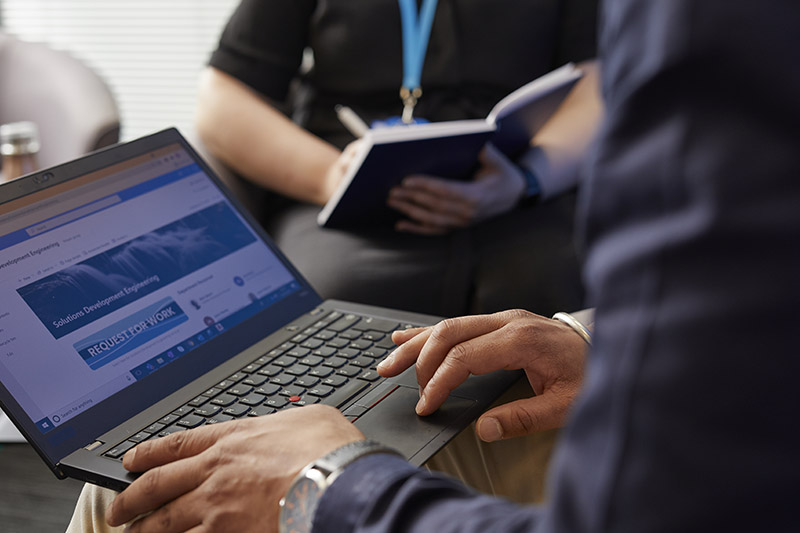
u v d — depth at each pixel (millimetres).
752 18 260
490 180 1334
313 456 482
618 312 289
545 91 1218
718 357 260
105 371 680
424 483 417
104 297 720
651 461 271
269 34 1534
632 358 278
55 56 1978
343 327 812
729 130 262
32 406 624
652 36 280
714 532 263
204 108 1543
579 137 1470
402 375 704
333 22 1484
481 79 1494
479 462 680
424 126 1171
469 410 643
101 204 774
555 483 312
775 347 256
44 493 1421
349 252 1313
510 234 1366
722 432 261
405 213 1332
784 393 257
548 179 1414
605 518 279
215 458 519
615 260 292
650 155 280
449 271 1287
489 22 1477
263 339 795
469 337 657
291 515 455
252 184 1579
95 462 605
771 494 258
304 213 1481
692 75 267
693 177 266
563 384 643
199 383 717
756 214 256
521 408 625
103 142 1822
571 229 1409
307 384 702
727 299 260
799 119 254
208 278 805
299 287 871
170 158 864
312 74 1554
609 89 305
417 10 1483
